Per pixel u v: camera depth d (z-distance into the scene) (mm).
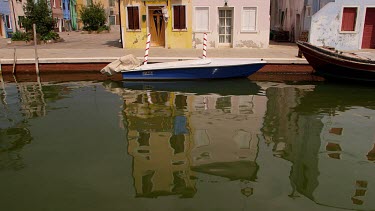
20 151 6438
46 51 18734
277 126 7914
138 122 8188
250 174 5414
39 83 13305
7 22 33781
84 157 6117
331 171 5625
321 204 4605
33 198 4781
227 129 7652
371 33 19500
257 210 4434
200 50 18859
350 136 7285
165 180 5219
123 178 5293
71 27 52062
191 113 8969
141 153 6285
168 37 20094
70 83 13234
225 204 4562
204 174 5430
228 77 13641
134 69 13211
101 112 9078
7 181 5277
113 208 4488
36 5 25672
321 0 19750
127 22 20281
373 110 9344
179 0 19578
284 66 14602
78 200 4699
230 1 19391
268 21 19562
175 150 6406
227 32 20219
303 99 10602
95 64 15211
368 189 5039
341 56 12695
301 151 6383
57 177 5375
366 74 12586
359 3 18891
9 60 15086
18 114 8984
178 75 13281
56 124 8062
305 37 20672
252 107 9609
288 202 4633
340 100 10500
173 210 4418
